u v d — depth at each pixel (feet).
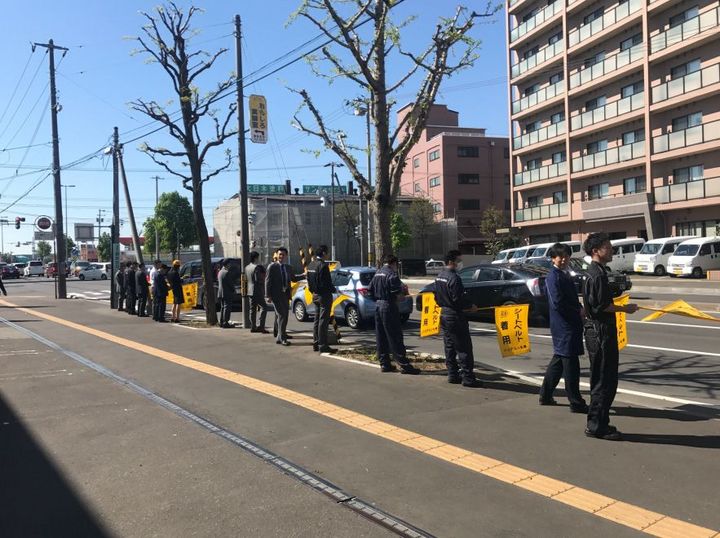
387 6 27.43
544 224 139.23
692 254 93.56
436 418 19.44
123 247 286.87
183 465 15.70
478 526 11.91
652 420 18.88
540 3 133.69
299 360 30.19
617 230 122.62
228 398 22.71
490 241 159.74
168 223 252.01
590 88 120.67
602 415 16.93
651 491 13.35
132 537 11.82
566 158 131.03
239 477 14.80
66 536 11.93
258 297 41.55
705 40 96.22
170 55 47.62
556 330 20.02
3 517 12.82
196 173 48.96
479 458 15.67
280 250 36.06
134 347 35.76
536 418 19.26
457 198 205.26
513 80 142.72
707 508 12.45
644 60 106.52
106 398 23.13
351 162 31.19
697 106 100.94
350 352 31.83
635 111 109.91
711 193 98.43
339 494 13.61
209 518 12.58
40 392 24.25
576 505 12.73
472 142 206.39
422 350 34.50
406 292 26.71
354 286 46.80
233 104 48.24
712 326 42.47
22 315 58.13
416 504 13.00
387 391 23.21
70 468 15.64
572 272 47.60
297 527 12.09
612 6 114.21
